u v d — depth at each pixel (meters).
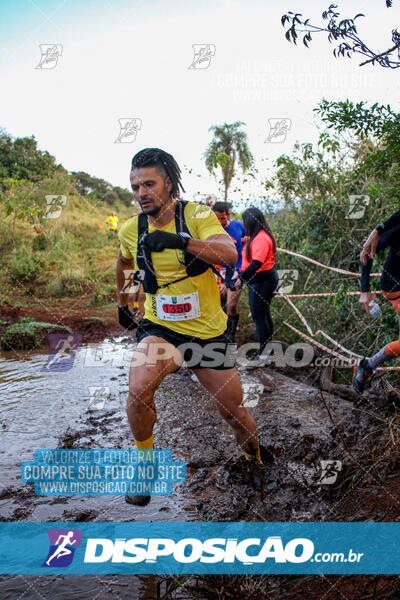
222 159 5.71
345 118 2.74
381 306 3.66
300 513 1.93
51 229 12.80
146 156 1.89
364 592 1.45
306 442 2.56
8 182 12.30
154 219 1.99
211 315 2.04
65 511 1.99
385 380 3.17
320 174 5.13
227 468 2.31
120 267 2.35
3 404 3.38
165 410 3.27
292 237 5.50
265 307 4.29
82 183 17.56
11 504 2.04
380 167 3.01
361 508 1.89
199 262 1.94
